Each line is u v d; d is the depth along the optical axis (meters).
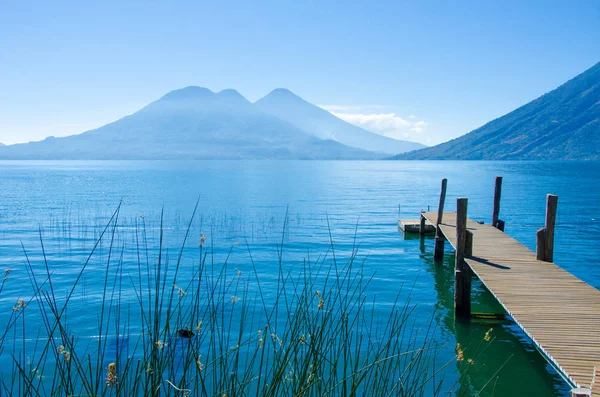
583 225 23.09
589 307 7.10
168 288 11.12
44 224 23.75
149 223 23.94
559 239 19.08
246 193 44.16
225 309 9.37
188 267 13.73
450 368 7.12
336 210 30.00
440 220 14.91
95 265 14.19
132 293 10.89
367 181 66.75
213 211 29.22
